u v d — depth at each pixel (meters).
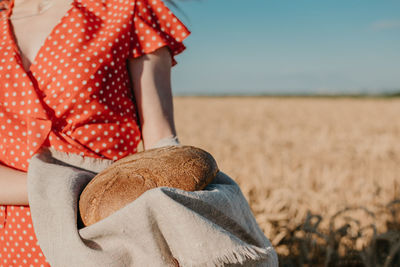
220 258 1.01
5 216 1.38
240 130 14.49
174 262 1.04
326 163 7.16
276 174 5.79
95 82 1.28
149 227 1.01
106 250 1.03
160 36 1.41
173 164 1.11
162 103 1.43
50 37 1.32
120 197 1.07
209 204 1.08
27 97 1.29
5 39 1.39
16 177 1.27
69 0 1.43
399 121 18.89
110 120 1.34
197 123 17.56
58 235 1.09
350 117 21.48
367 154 8.09
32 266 1.36
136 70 1.42
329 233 3.72
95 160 1.31
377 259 3.85
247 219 1.22
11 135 1.33
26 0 1.50
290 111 26.66
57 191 1.13
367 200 4.72
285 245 3.96
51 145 1.29
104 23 1.39
